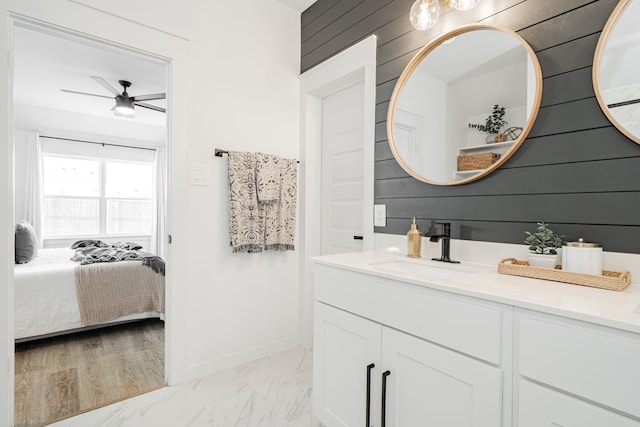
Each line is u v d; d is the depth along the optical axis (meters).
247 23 2.31
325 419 1.46
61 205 4.91
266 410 1.74
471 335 0.95
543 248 1.17
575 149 1.16
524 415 0.84
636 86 1.03
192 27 2.06
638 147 1.04
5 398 1.51
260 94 2.37
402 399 1.14
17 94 3.99
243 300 2.30
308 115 2.54
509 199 1.34
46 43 2.74
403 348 1.13
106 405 1.78
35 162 4.48
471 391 0.95
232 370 2.19
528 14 1.30
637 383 0.67
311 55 2.50
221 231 2.19
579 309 0.76
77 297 2.69
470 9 1.50
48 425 1.62
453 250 1.53
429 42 1.65
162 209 5.49
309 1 2.46
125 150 5.27
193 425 1.62
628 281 1.02
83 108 4.61
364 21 2.06
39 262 3.02
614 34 1.08
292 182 2.49
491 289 0.95
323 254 2.60
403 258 1.59
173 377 1.99
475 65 1.46
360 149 2.29
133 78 3.46
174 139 1.98
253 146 2.34
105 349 2.54
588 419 0.73
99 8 1.73
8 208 1.52
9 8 1.50
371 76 1.97
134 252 3.36
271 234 2.37
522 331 0.84
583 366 0.74
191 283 2.07
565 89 1.19
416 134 1.69
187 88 2.03
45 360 2.34
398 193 1.81
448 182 1.55
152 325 3.12
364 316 1.28
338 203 2.47
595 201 1.12
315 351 1.52
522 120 1.29
